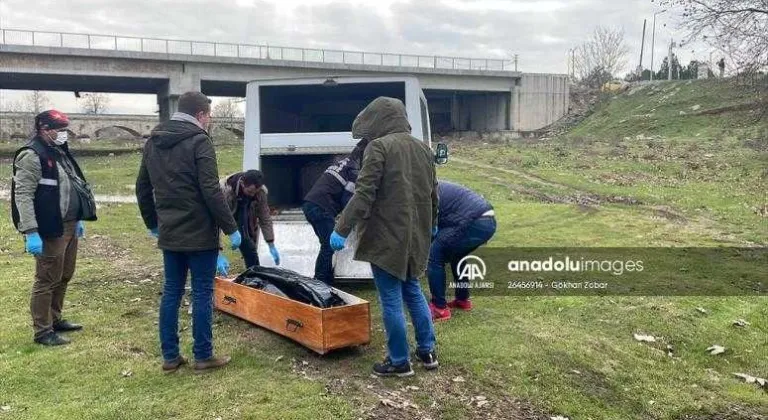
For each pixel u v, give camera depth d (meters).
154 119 43.47
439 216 5.52
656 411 4.21
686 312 6.23
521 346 5.01
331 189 5.93
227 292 5.64
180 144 4.08
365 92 7.43
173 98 35.50
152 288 6.85
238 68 36.88
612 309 6.22
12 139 38.47
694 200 15.79
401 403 4.00
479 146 32.62
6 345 4.93
